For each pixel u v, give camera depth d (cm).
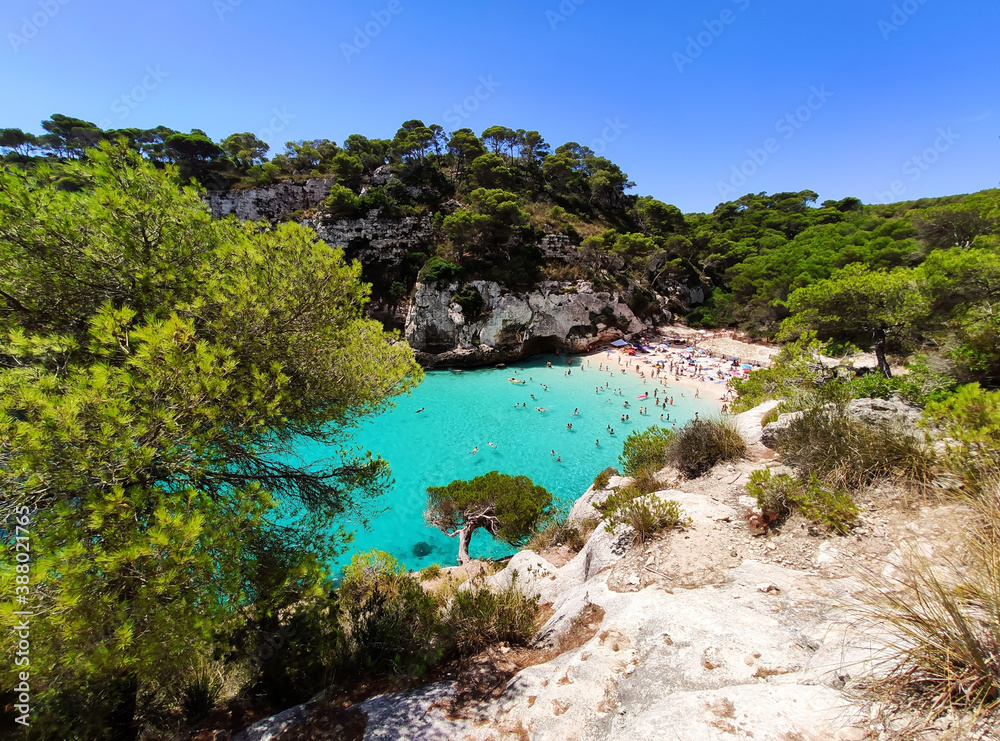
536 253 5147
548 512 1469
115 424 488
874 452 609
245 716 584
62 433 455
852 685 302
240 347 689
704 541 616
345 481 893
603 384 4066
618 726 369
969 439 491
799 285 4166
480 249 5094
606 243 5447
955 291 1694
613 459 2706
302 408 784
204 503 522
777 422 907
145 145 5288
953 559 357
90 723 488
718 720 308
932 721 252
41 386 518
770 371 1520
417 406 3581
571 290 4991
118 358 616
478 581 935
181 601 463
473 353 4697
